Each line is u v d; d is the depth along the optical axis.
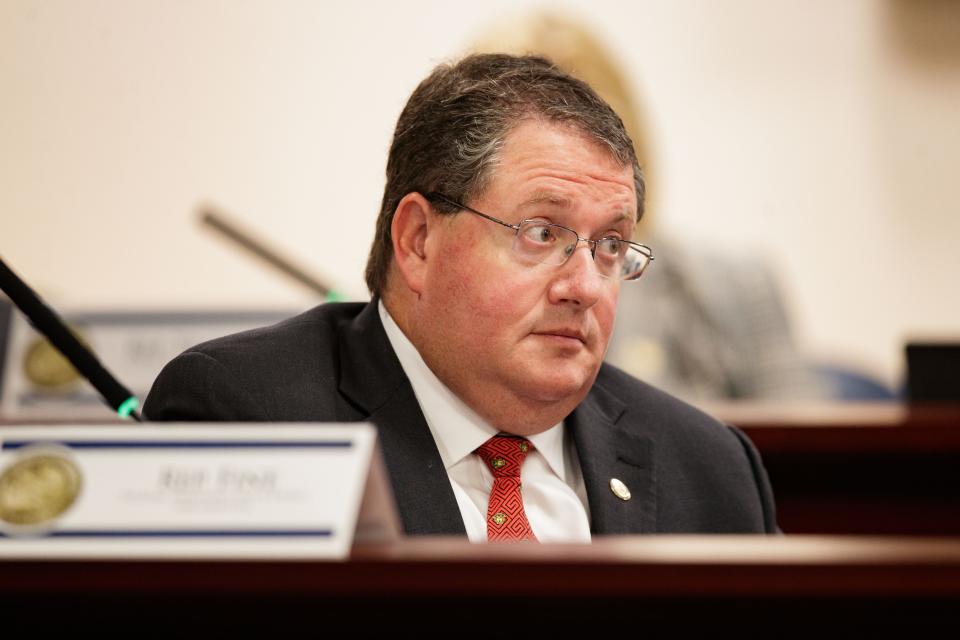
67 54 17.36
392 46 18.00
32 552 3.51
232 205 17.73
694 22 18.27
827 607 3.52
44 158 17.30
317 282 10.31
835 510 8.16
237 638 3.57
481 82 5.87
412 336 6.00
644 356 14.73
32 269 17.23
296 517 3.55
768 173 18.25
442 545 3.69
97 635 3.58
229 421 5.58
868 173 18.30
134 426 3.75
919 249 18.25
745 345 15.14
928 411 8.71
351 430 3.75
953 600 3.48
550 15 17.80
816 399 15.17
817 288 18.25
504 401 5.78
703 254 15.65
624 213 5.81
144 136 17.55
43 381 9.41
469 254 5.69
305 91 17.89
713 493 6.32
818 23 18.31
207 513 3.57
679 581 3.40
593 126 5.78
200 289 17.45
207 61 17.72
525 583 3.41
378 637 3.55
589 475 6.04
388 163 6.18
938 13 18.28
